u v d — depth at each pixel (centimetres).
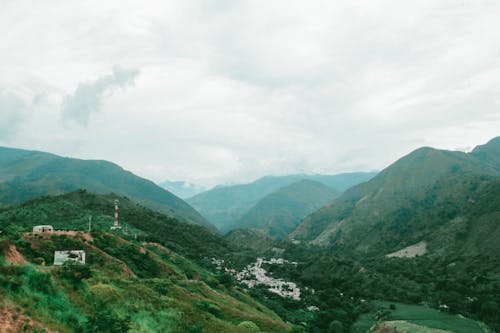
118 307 4466
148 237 15350
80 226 13925
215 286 11838
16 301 3077
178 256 13262
